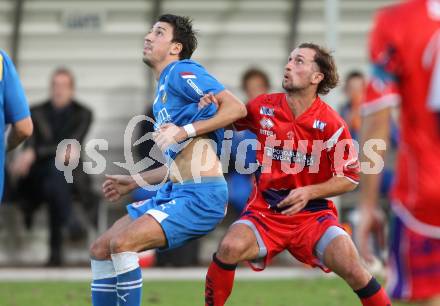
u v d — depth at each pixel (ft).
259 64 126.82
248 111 63.26
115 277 60.75
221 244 60.29
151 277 104.32
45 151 109.91
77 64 124.88
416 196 43.98
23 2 121.39
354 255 58.90
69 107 111.96
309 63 61.72
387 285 45.75
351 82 110.93
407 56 43.24
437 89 43.01
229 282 60.59
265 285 98.78
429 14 43.11
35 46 123.54
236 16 125.29
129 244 57.93
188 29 63.46
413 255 44.29
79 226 111.04
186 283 98.89
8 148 60.85
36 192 111.45
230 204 113.39
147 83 125.59
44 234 119.55
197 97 60.59
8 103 58.39
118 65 125.29
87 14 123.54
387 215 104.88
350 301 86.17
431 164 43.60
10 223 117.91
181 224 59.36
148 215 59.26
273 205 62.08
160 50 62.75
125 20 124.26
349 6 126.41
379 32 43.91
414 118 43.75
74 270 110.42
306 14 126.11
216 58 126.00
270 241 61.52
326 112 62.03
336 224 61.00
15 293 90.63
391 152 107.55
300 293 92.12
